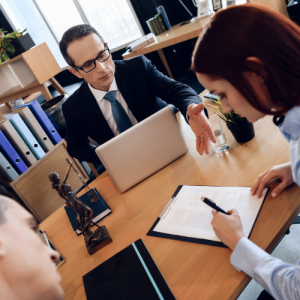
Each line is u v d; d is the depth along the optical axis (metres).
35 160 2.21
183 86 1.53
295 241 1.45
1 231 0.42
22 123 2.14
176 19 4.01
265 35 0.53
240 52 0.54
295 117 0.59
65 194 0.96
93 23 4.77
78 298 0.82
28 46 2.74
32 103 2.23
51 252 0.49
